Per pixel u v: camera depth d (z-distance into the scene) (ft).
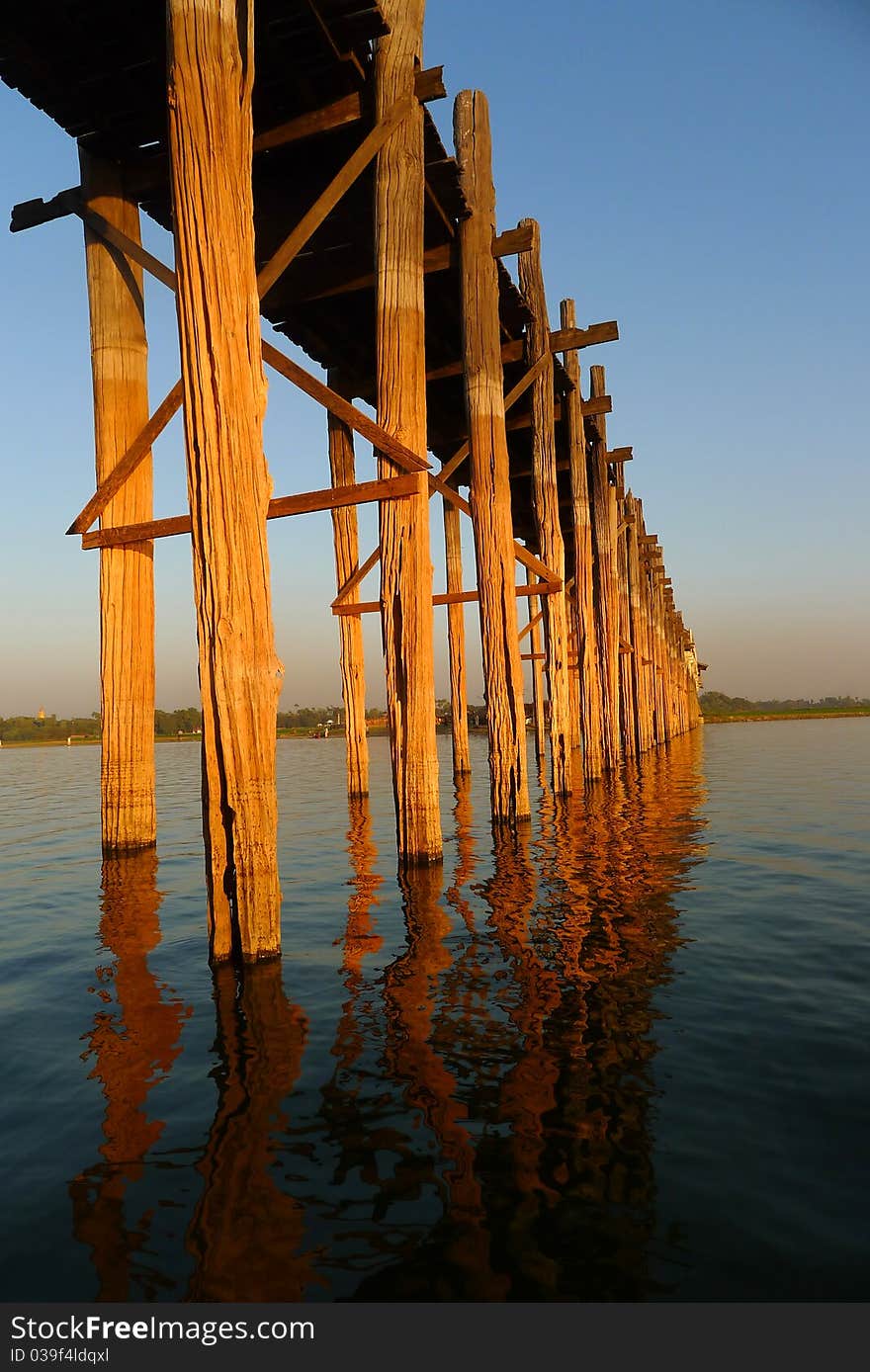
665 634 136.26
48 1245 7.13
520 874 23.48
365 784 50.21
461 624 66.59
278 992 13.73
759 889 21.07
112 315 26.43
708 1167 8.06
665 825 33.27
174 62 15.19
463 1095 9.73
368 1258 6.84
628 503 80.53
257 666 15.34
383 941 16.80
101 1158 8.56
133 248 23.82
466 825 34.71
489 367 31.86
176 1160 8.45
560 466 60.70
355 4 21.99
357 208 31.12
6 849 33.32
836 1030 11.58
